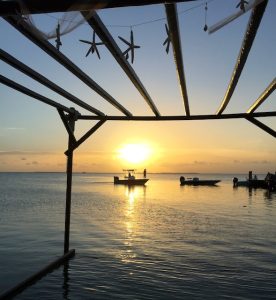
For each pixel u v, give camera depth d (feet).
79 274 29.17
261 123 25.75
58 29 11.57
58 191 167.02
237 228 59.31
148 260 35.01
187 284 27.58
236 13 10.42
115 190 189.78
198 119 27.20
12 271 30.66
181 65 14.66
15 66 15.81
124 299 24.11
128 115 27.86
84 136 28.02
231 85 18.47
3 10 9.85
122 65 14.70
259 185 199.82
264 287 27.14
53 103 23.38
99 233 51.49
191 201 119.03
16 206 92.99
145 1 9.01
